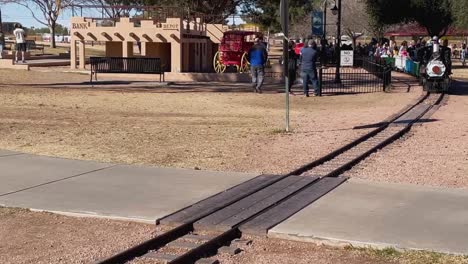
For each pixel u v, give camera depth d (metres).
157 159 11.50
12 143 12.88
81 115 17.80
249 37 41.94
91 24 39.44
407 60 41.09
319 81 25.17
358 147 13.09
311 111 20.23
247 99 23.69
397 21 58.41
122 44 40.09
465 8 51.56
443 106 21.91
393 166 11.17
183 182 9.61
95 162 11.09
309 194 8.89
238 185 9.41
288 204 8.36
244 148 12.84
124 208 8.11
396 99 24.03
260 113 19.48
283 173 10.44
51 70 36.78
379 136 14.63
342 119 17.92
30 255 6.54
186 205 8.27
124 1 53.47
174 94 25.05
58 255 6.54
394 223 7.46
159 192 8.98
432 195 8.84
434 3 55.22
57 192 8.96
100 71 30.83
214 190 9.11
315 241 6.91
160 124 16.27
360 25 72.38
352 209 8.09
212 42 46.25
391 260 6.34
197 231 7.40
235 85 30.39
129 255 6.49
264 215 7.85
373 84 30.30
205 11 53.59
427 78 26.72
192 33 39.81
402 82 32.91
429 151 12.74
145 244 6.72
